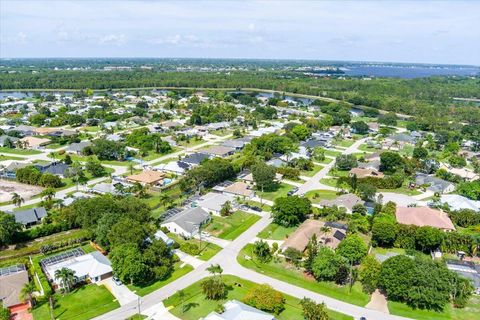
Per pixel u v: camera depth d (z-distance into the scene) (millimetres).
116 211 127438
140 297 95562
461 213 142750
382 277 96375
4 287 94062
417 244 123312
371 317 89875
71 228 132125
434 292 91625
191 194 165750
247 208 152625
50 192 151375
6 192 163875
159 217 139750
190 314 89188
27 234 122750
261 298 89938
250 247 122188
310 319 84938
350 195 157125
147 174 178875
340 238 123500
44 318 87312
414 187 181125
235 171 189000
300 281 104250
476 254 120250
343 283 103625
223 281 102938
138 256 100938
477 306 95500
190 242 125125
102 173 189875
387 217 132375
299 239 120500
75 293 96875
